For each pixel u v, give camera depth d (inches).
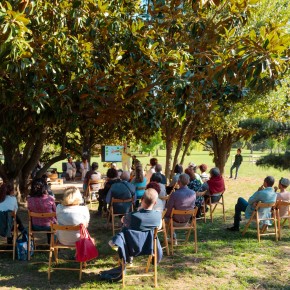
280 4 477.4
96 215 400.8
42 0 262.5
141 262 254.4
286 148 425.1
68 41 280.7
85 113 341.4
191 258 262.2
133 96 297.4
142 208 211.3
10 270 239.8
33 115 308.5
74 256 265.7
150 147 1275.8
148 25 299.4
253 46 207.5
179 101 268.5
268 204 300.0
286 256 267.4
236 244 293.6
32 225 261.1
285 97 560.7
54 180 653.9
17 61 227.6
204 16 305.3
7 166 446.9
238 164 825.5
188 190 277.3
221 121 551.5
